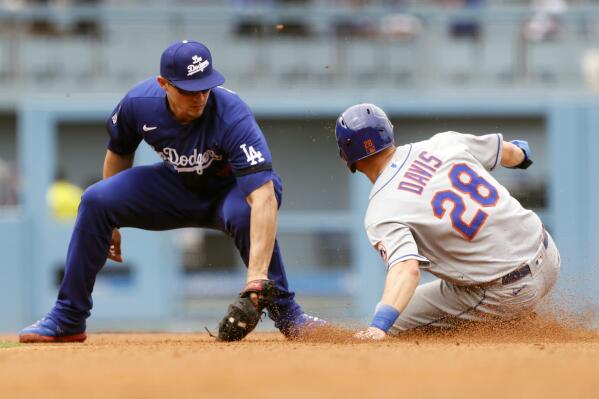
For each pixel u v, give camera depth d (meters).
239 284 44.25
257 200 18.48
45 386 10.99
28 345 19.61
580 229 45.72
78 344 19.77
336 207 48.09
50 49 49.91
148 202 19.95
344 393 9.80
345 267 44.62
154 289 43.97
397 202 17.94
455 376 11.14
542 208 46.38
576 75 49.69
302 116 46.25
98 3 51.31
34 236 44.66
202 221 20.39
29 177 45.12
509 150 19.64
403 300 17.31
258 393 9.88
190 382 10.95
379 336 17.19
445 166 18.50
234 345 17.28
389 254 17.62
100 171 50.78
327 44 49.19
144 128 19.08
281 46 49.06
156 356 14.48
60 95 47.19
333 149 47.69
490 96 46.53
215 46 48.94
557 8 50.91
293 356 13.98
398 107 46.50
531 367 12.02
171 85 18.11
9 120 51.22
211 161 19.20
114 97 46.53
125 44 49.59
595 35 49.78
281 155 47.75
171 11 49.19
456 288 19.61
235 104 18.81
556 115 46.12
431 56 49.50
